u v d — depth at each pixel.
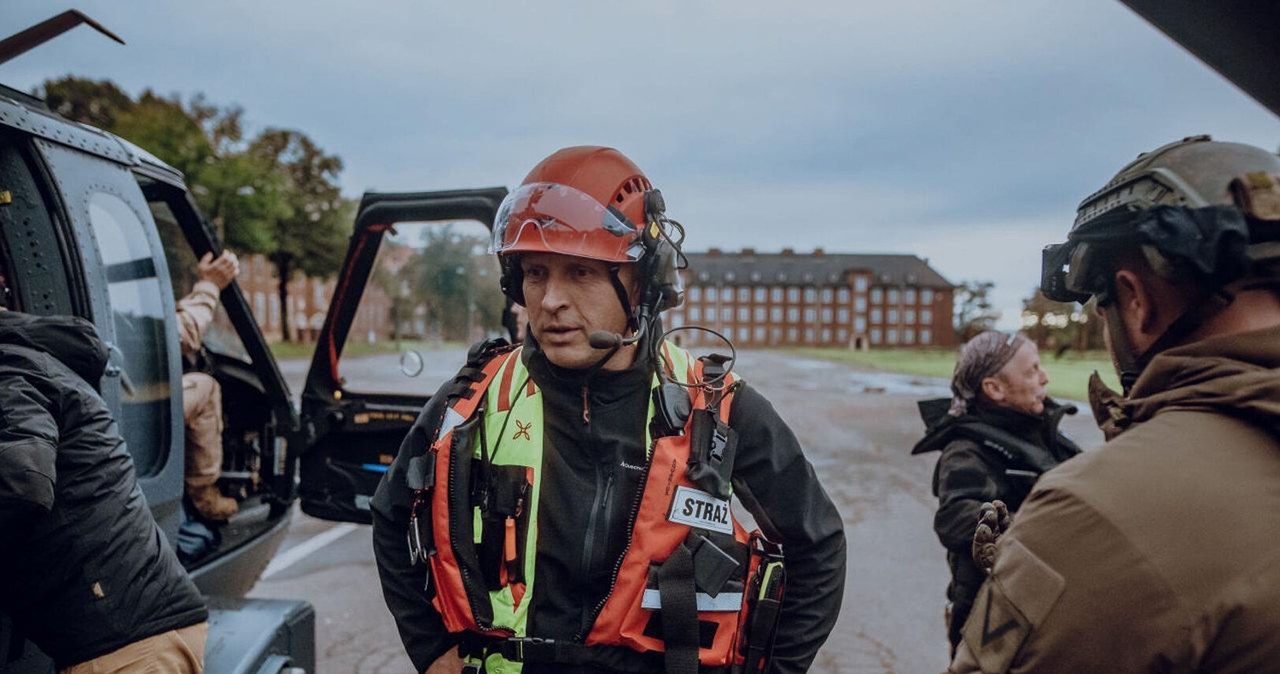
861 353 65.62
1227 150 0.84
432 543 1.42
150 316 2.35
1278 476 0.75
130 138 29.91
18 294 1.82
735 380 1.53
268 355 3.17
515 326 3.21
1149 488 0.77
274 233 38.00
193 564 2.67
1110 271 0.92
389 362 2.99
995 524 1.42
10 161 1.87
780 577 1.49
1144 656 0.74
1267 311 0.82
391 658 3.79
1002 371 2.25
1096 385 1.02
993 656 0.84
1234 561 0.72
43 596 1.41
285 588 4.77
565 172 1.45
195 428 2.91
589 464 1.45
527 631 1.39
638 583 1.36
